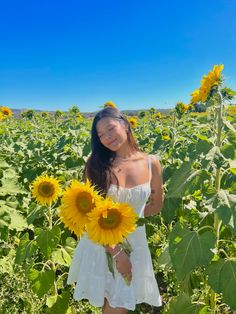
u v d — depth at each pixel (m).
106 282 1.24
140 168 1.24
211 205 1.08
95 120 1.18
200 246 1.09
